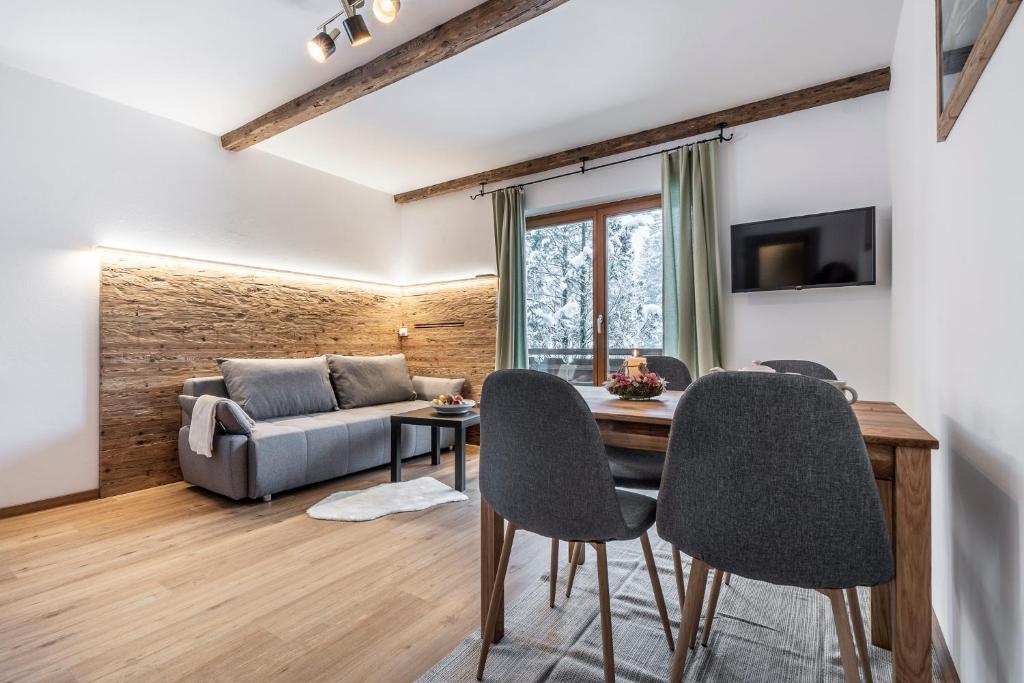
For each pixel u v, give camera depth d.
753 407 1.02
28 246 3.04
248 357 4.19
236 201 4.11
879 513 0.98
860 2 2.40
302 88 3.22
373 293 5.29
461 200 5.12
